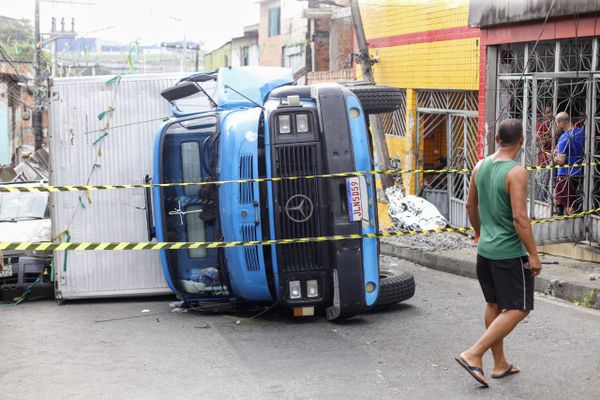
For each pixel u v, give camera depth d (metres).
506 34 13.07
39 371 7.04
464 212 15.95
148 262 10.85
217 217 9.11
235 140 8.63
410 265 13.48
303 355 7.36
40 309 10.59
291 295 8.56
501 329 5.98
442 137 18.06
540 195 12.01
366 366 6.87
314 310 9.16
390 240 14.64
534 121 11.66
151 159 10.85
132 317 9.67
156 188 9.67
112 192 10.79
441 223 15.44
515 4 12.55
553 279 10.09
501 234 5.98
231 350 7.65
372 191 8.53
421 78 17.53
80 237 10.77
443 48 16.53
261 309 9.71
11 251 11.56
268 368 6.93
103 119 10.77
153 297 11.27
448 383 6.26
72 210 10.73
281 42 35.38
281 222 8.46
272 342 7.95
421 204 15.70
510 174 5.89
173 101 10.19
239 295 9.20
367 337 8.01
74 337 8.51
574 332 7.85
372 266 8.52
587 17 11.10
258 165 8.62
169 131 9.65
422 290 10.71
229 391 6.26
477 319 8.70
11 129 42.78
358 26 18.39
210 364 7.13
